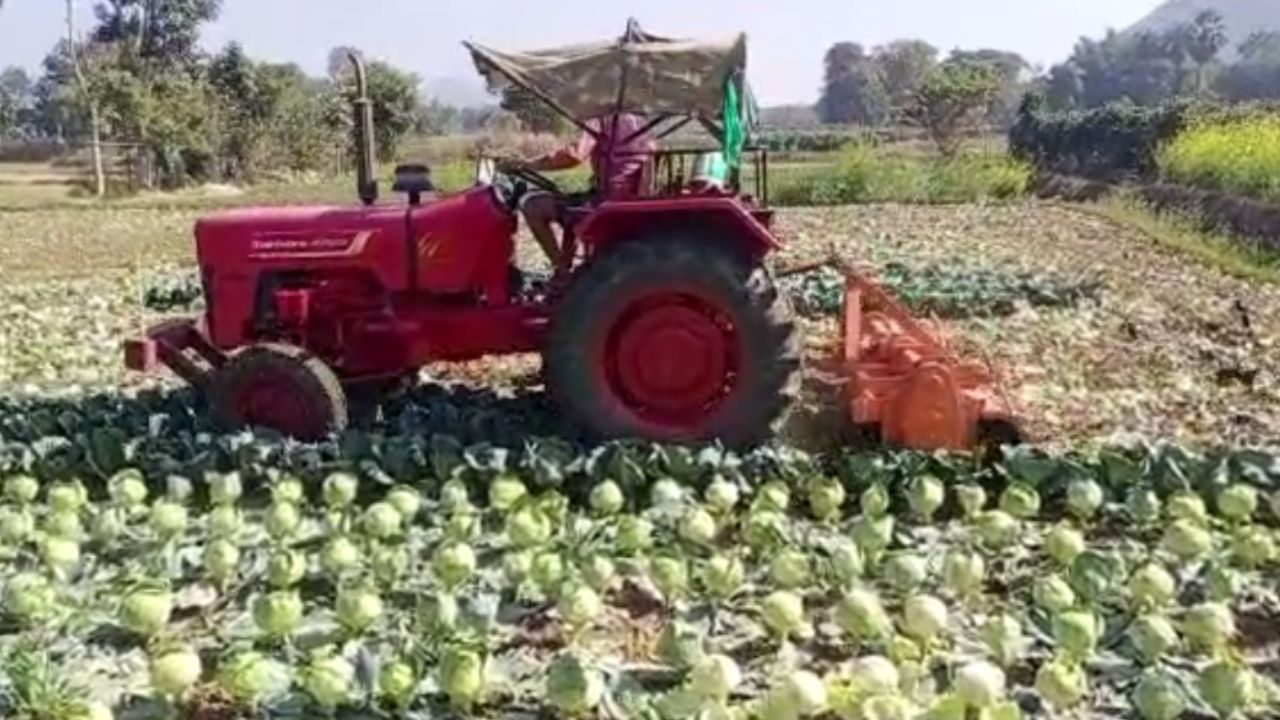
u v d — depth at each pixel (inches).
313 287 274.4
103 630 185.3
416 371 301.4
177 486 234.7
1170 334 406.6
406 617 185.8
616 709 159.2
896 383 249.6
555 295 268.8
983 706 150.3
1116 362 361.7
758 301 250.8
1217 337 404.8
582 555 202.8
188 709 164.7
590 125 261.1
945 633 177.2
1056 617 170.4
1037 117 1386.6
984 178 1118.4
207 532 218.1
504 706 162.7
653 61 248.2
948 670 167.0
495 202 269.6
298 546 216.1
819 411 259.4
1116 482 230.1
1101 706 159.0
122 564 209.8
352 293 273.3
